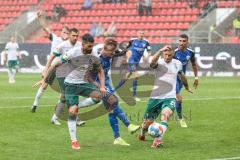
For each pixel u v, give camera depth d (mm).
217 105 45312
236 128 33094
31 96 51531
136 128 27234
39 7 106375
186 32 89125
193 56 35688
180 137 29812
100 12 103750
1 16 108562
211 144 27641
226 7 94312
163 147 26688
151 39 94750
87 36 26969
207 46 82875
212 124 34688
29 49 91500
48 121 34938
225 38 87812
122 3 103812
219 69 82375
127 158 23812
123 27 99500
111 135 30141
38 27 100500
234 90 59750
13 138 28516
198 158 23969
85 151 25375
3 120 34938
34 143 27188
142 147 26672
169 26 96750
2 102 45625
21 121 34656
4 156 23844
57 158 23594
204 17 92812
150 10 99750
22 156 23922
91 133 30766
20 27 99375
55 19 104188
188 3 98938
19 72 91875
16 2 110188
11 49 71062
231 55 81812
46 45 90375
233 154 25000
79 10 105312
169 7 100000
